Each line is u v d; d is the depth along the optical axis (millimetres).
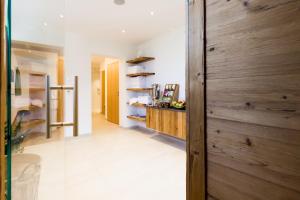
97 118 7719
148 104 4809
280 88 591
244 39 704
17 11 1023
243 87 708
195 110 951
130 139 4344
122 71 5602
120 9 3268
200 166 916
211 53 852
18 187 996
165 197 1968
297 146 550
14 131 969
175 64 4340
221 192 806
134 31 4426
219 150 816
